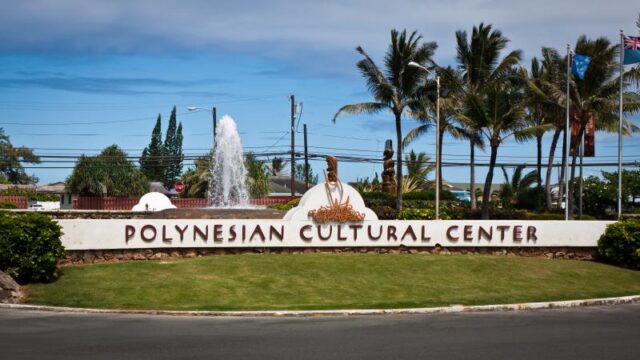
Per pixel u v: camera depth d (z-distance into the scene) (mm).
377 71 44531
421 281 20266
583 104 42656
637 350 11680
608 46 41906
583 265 23969
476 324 14523
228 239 22938
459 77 47906
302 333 13062
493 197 74875
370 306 16953
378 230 24266
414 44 44500
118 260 21672
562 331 13656
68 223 21141
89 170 62312
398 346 11711
